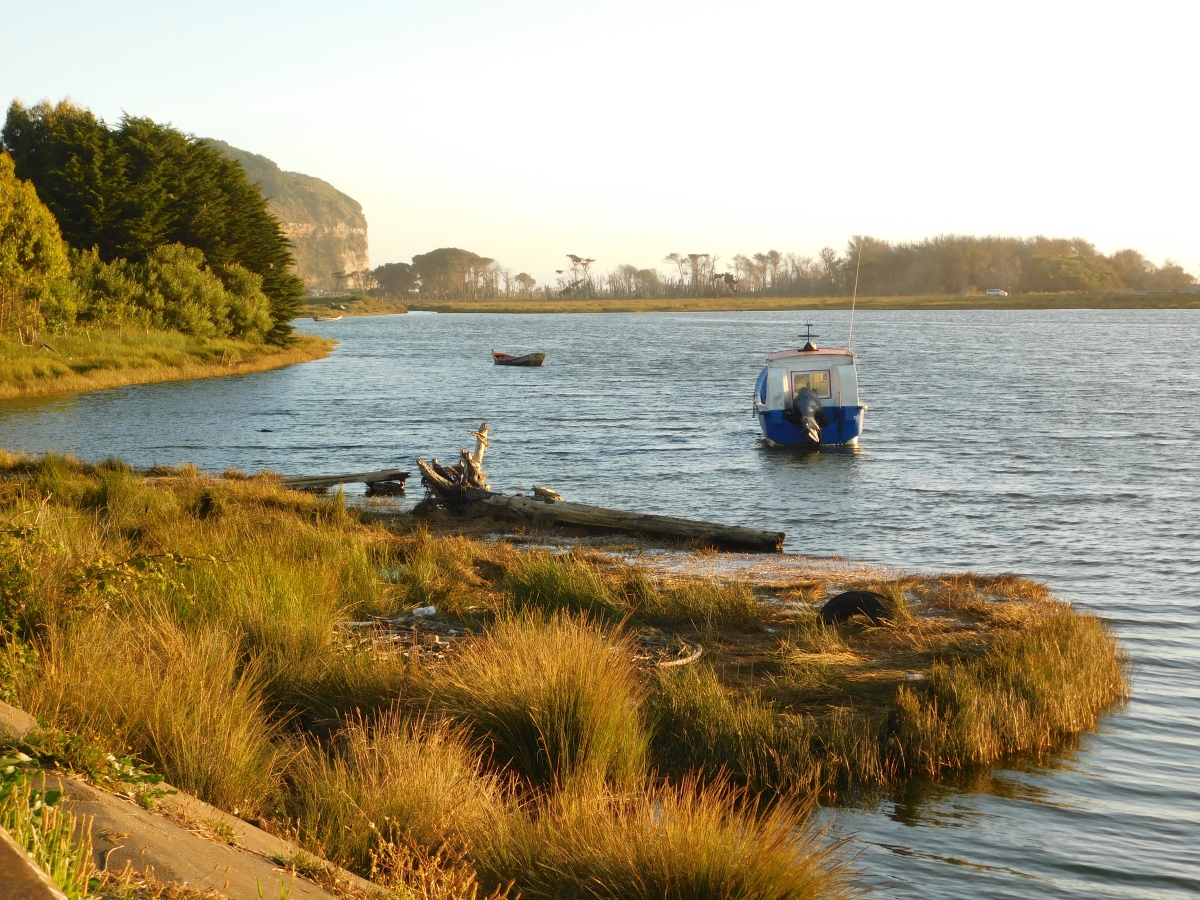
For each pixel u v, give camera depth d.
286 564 11.24
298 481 21.03
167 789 4.74
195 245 69.88
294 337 84.06
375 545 14.12
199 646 7.22
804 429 27.12
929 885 5.68
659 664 8.92
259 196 76.69
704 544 16.02
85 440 28.59
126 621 7.86
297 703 7.32
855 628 10.80
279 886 3.88
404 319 198.38
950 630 10.77
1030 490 21.27
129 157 66.19
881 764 7.25
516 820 5.33
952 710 7.92
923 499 20.41
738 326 136.38
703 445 28.42
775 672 9.23
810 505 19.89
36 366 44.31
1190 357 66.06
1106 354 69.75
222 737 5.57
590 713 6.60
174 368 51.09
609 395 43.22
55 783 4.16
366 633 9.82
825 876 4.96
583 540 16.31
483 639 8.50
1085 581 13.96
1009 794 6.98
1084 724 8.36
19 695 5.75
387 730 6.46
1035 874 5.86
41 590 7.97
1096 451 26.62
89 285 57.56
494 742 6.61
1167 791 7.07
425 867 4.66
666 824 4.96
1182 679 9.71
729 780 6.92
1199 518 18.27
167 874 3.61
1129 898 5.62
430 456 26.27
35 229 48.28
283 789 5.69
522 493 20.27
